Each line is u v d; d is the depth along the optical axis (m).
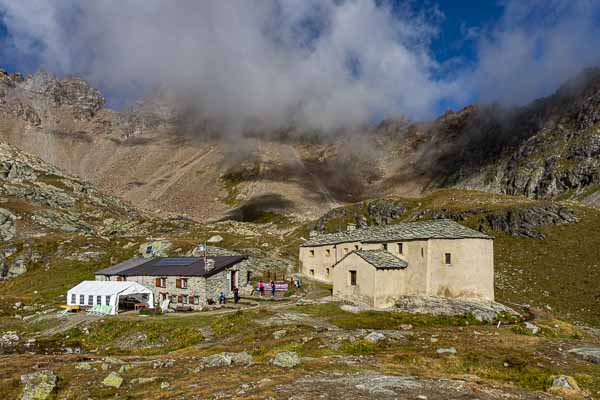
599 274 108.12
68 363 34.62
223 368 29.12
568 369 27.53
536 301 99.44
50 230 158.38
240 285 72.44
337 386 22.33
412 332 40.66
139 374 29.27
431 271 58.91
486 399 20.36
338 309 55.16
